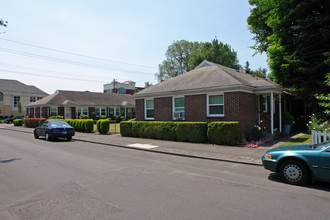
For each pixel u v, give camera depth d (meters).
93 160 9.10
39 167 7.86
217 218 3.94
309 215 4.04
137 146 12.52
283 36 16.80
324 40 13.70
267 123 16.77
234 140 12.02
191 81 16.61
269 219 3.89
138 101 19.25
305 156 5.71
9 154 10.51
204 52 46.81
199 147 11.70
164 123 14.80
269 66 17.03
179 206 4.48
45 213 4.18
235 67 48.22
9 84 53.06
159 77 60.75
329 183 5.99
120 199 4.87
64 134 16.05
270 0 16.95
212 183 6.01
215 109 14.52
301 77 15.12
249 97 14.46
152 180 6.28
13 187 5.73
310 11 15.05
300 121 22.34
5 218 4.00
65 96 37.19
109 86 69.50
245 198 4.90
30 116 38.97
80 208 4.40
